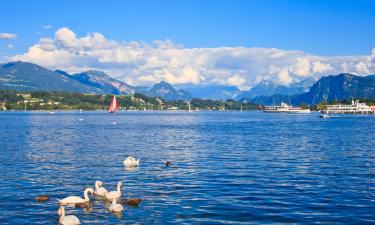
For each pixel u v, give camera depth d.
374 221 31.58
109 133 127.06
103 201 37.88
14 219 32.59
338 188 42.62
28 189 42.62
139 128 156.12
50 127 160.88
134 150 78.31
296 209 34.72
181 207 35.50
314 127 168.25
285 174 50.97
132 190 42.09
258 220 31.89
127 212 34.25
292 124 196.25
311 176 49.56
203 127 165.75
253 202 36.94
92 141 97.81
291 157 67.56
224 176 49.62
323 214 33.31
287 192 40.78
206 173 51.81
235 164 59.56
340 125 186.50
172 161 62.97
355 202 36.94
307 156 68.94
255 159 65.06
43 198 38.28
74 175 50.59
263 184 44.62
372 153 73.50
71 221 31.09
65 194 40.59
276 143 93.44
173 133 128.38
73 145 87.56
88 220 32.31
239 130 145.75
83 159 64.88
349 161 62.88
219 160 63.97
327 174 51.00
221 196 39.22
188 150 78.50
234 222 31.45
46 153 72.69
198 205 36.06
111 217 33.00
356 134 125.62
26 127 160.12
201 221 31.73
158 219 32.34
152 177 49.22
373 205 35.97
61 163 60.47
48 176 49.81
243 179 47.59
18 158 65.88
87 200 37.50
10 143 91.69
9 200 38.09
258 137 112.00
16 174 51.03
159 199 38.31
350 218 32.31
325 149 80.44
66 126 168.75
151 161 62.97
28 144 89.38
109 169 55.16
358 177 48.97
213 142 96.06
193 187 43.25
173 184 44.94
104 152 74.75
